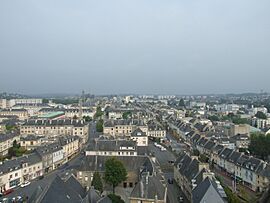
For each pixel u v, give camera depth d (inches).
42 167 7416.3
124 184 6250.0
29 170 6934.1
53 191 3983.8
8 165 6476.4
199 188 4537.4
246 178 6722.4
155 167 5910.4
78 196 4276.6
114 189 5856.3
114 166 5659.5
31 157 7229.3
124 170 5767.7
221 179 7047.2
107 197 4313.5
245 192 6171.3
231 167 7431.1
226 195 4682.6
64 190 4151.1
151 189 4694.9
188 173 5748.0
